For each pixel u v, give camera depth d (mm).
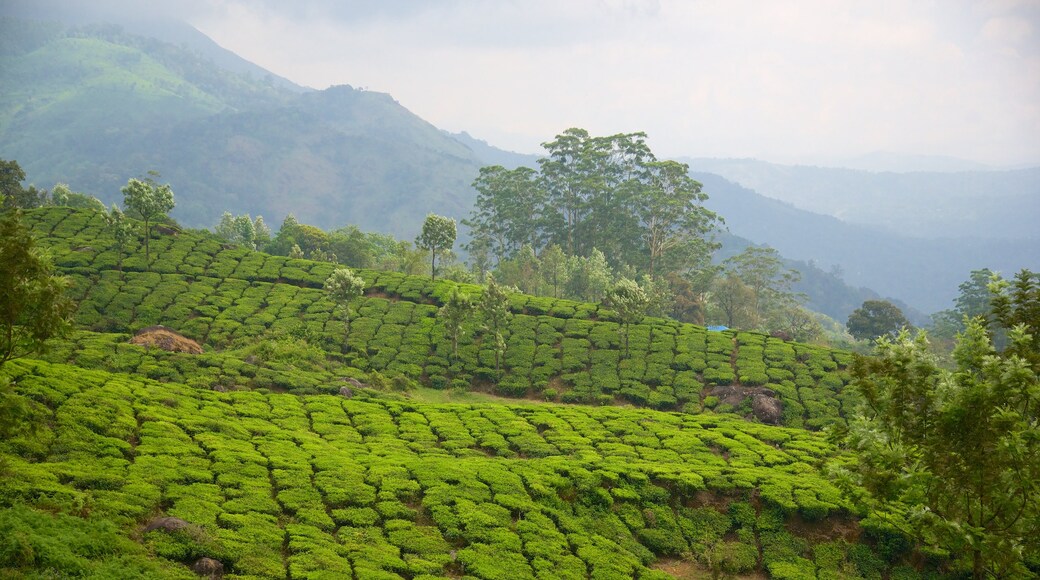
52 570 23000
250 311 71500
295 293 77438
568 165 144875
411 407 52906
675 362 68188
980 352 25906
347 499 35469
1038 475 23531
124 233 74812
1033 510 24766
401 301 79250
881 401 27172
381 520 34688
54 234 80812
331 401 51281
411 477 39156
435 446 46250
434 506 36188
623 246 139750
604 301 82938
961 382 25422
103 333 60312
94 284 71125
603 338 73125
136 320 66250
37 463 30984
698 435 50438
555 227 144250
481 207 149375
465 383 64375
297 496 34562
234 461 36281
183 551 27422
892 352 26734
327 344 67250
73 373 42125
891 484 26406
